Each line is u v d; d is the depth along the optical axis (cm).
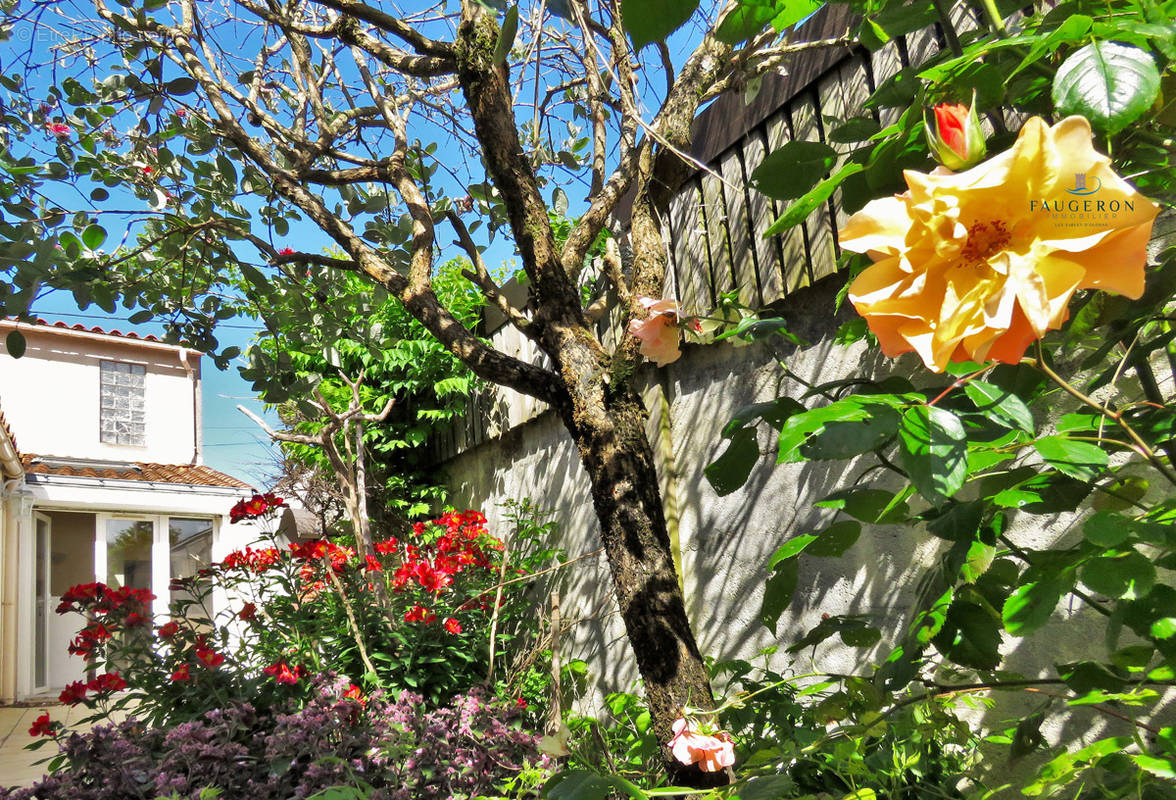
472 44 208
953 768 169
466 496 582
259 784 259
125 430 1096
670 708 179
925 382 214
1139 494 92
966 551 93
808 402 257
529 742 271
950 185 51
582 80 257
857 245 54
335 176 287
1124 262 50
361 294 339
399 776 261
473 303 551
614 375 200
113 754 268
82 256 271
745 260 279
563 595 427
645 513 191
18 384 1023
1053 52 82
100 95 293
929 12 94
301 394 325
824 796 123
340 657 388
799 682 258
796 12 87
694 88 221
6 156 281
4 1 292
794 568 124
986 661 105
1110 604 171
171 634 347
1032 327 51
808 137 252
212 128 308
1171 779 84
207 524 1046
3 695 814
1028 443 75
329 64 346
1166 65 73
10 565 841
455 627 387
